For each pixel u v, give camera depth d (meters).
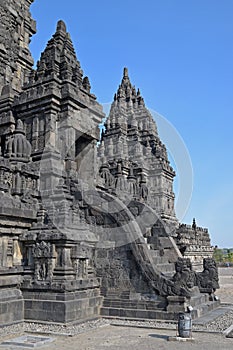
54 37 27.16
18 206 18.94
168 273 21.22
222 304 23.11
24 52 30.62
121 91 50.66
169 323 16.95
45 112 24.34
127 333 15.24
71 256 18.20
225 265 90.62
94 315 18.28
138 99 50.09
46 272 17.75
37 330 15.77
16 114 25.61
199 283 22.66
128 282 18.67
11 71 28.95
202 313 19.08
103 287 19.09
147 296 18.11
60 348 12.92
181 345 13.23
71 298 17.20
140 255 18.70
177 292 17.44
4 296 17.20
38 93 24.55
